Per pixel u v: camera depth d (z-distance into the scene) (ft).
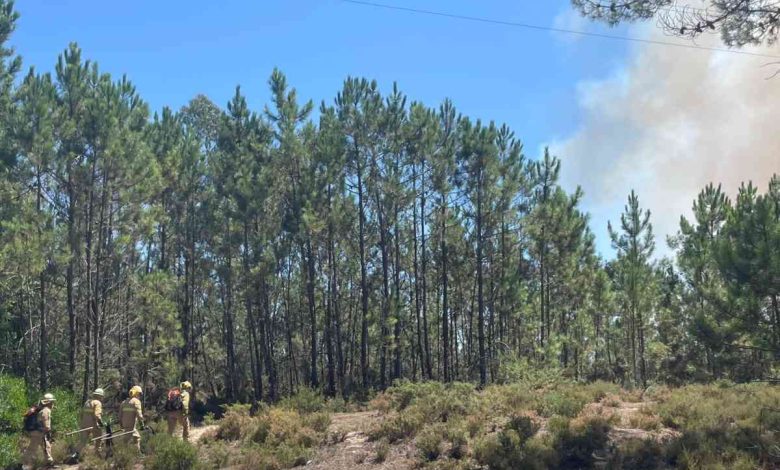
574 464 33.14
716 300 38.32
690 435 33.42
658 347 99.45
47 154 73.41
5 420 50.24
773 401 41.01
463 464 34.22
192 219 114.52
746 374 40.52
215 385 131.64
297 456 40.16
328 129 105.40
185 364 103.50
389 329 103.65
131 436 43.98
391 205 106.52
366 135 106.32
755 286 36.01
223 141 111.86
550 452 33.55
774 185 71.05
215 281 120.98
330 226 104.63
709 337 38.55
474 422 40.29
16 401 53.21
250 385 126.62
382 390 100.68
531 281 135.95
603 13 33.30
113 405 93.20
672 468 30.63
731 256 36.88
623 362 128.67
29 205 73.15
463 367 123.85
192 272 115.65
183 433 47.52
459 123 111.45
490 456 33.73
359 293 124.06
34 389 69.51
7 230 68.08
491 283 118.73
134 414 44.75
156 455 39.50
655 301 110.52
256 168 104.68
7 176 73.51
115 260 82.33
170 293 106.42
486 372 112.47
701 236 89.45
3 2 83.30
